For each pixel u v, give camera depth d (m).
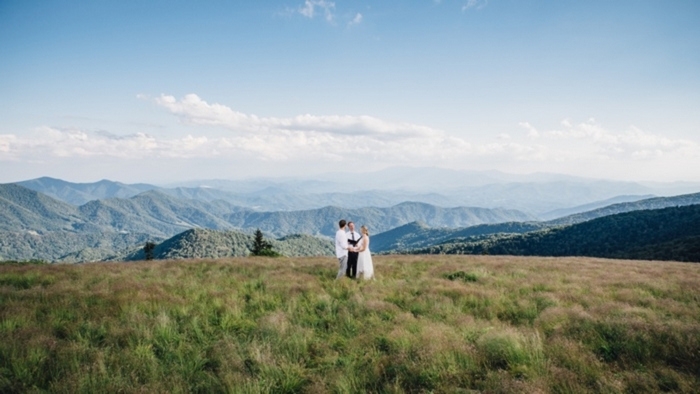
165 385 5.61
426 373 5.86
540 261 25.50
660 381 5.36
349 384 5.61
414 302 10.72
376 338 7.77
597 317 8.67
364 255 15.81
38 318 8.78
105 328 8.17
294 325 8.59
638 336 7.03
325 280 15.12
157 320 8.52
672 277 16.48
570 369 5.84
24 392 5.36
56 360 6.40
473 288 12.81
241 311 9.88
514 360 6.32
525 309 9.98
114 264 21.55
